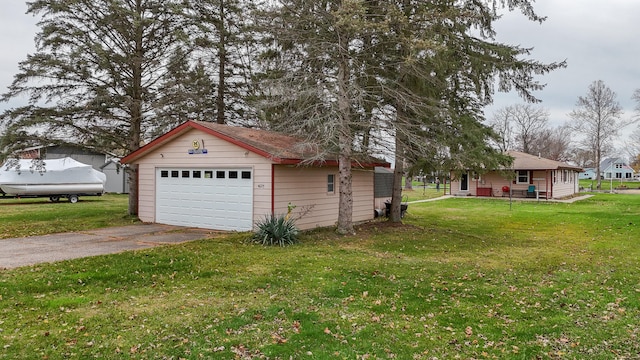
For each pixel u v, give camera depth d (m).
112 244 10.22
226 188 12.87
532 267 8.51
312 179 13.61
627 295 6.50
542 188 30.42
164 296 6.20
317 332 4.88
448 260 9.15
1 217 16.12
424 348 4.54
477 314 5.64
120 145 16.47
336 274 7.56
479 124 12.86
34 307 5.54
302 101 11.77
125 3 14.51
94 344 4.45
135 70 15.51
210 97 17.98
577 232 13.82
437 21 10.97
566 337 4.88
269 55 14.41
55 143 14.78
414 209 22.27
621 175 75.06
